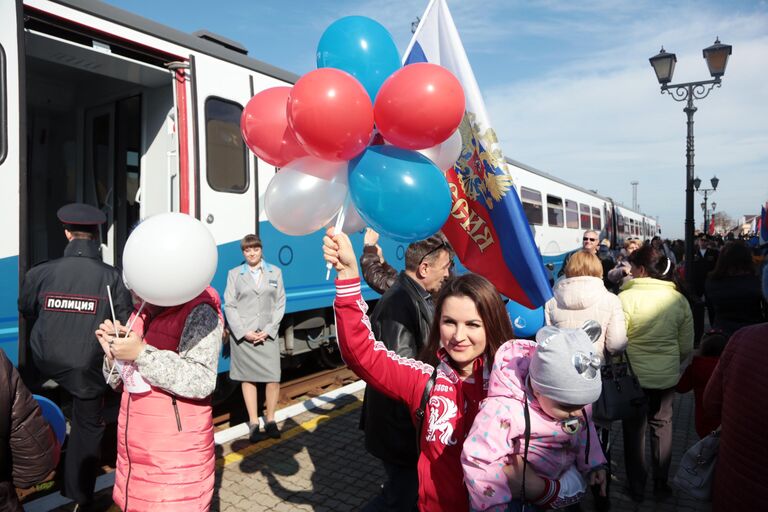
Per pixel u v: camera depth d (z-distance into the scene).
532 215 11.91
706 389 2.13
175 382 2.09
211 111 4.64
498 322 1.70
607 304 3.26
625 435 3.61
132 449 2.16
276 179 2.10
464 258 2.76
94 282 3.13
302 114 1.75
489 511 1.43
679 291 3.64
